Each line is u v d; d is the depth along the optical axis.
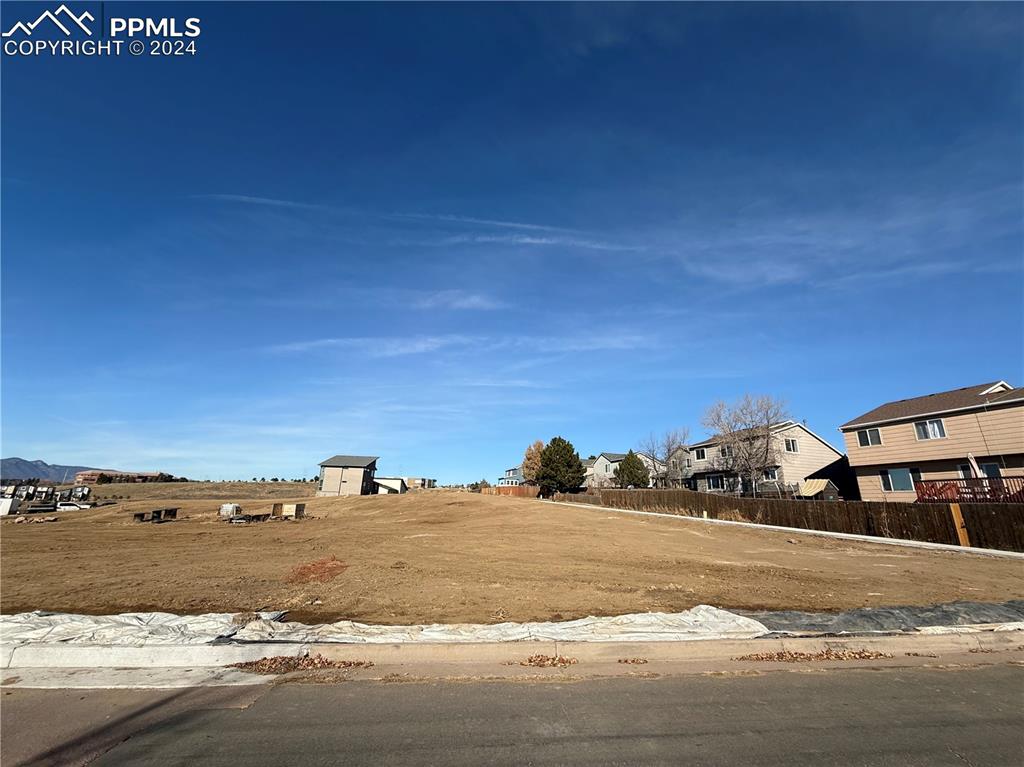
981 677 5.48
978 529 16.20
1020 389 24.48
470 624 6.91
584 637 6.25
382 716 4.32
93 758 3.62
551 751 3.75
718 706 4.59
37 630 6.32
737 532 21.38
